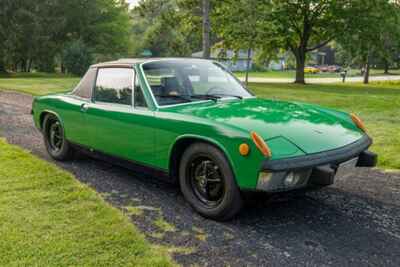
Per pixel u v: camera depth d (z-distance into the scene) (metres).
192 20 26.27
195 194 3.68
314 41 31.91
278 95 16.39
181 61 4.52
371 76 50.12
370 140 3.79
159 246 3.02
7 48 36.22
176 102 4.00
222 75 4.68
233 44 27.08
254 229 3.36
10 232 3.16
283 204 3.94
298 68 30.06
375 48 27.95
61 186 4.30
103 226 3.30
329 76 50.81
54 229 3.23
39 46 38.31
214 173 3.46
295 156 3.03
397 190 4.36
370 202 4.01
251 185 3.05
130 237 3.11
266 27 23.84
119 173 4.96
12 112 10.21
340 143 3.38
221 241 3.12
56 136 5.58
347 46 27.89
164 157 3.76
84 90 4.93
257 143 2.96
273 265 2.77
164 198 4.08
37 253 2.84
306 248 3.03
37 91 15.79
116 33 46.56
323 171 3.08
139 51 47.94
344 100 13.97
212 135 3.27
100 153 4.64
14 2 35.59
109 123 4.34
